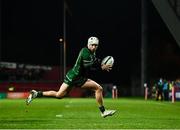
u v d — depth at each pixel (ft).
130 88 582.76
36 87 516.32
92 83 136.46
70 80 134.51
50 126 135.54
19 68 557.33
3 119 164.66
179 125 140.56
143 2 515.91
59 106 273.13
